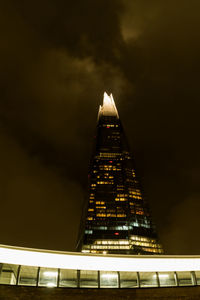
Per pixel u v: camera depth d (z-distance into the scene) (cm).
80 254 3522
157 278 3462
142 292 3272
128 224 18938
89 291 3209
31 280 3195
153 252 18100
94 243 17788
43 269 3303
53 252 3450
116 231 18525
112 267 3475
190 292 3303
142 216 19900
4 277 3116
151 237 18812
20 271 3209
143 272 3484
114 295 3219
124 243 17912
